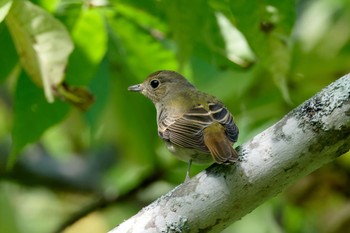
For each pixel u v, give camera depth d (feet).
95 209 46.52
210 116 31.48
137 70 39.14
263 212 51.31
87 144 52.47
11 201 51.47
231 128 31.17
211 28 36.17
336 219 42.34
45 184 52.90
